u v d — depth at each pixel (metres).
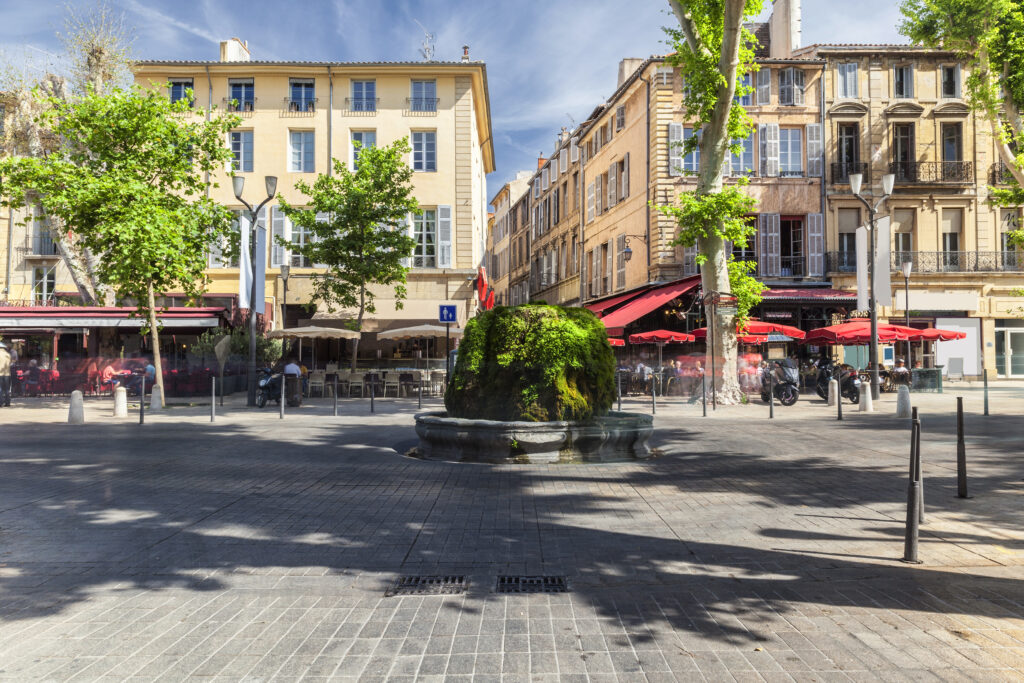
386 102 29.98
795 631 3.19
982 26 18.81
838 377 20.34
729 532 5.05
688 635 3.17
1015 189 19.97
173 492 6.69
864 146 28.41
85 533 5.11
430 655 2.97
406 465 8.38
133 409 17.78
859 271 19.14
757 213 27.47
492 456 8.46
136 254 17.03
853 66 28.53
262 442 10.69
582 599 3.68
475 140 32.81
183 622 3.38
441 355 29.41
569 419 8.79
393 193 22.70
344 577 4.11
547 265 46.25
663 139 27.41
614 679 2.72
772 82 28.06
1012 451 8.97
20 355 24.94
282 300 29.05
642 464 8.36
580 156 38.00
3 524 5.39
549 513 5.75
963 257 28.58
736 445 10.09
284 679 2.74
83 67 23.95
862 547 4.59
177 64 29.02
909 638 3.09
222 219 19.72
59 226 24.22
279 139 29.67
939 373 22.14
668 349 26.88
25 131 24.48
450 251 29.72
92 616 3.46
